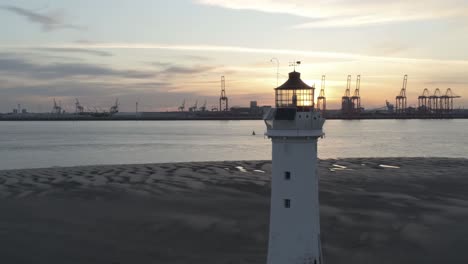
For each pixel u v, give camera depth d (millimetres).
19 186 43625
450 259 25266
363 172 52250
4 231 29719
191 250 26500
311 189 14594
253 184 44500
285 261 14641
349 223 31125
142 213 33781
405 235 28812
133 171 53125
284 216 14625
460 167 56812
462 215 33156
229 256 25625
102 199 38219
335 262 24797
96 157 82750
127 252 26203
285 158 14562
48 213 33938
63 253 26047
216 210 34562
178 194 39906
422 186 43688
